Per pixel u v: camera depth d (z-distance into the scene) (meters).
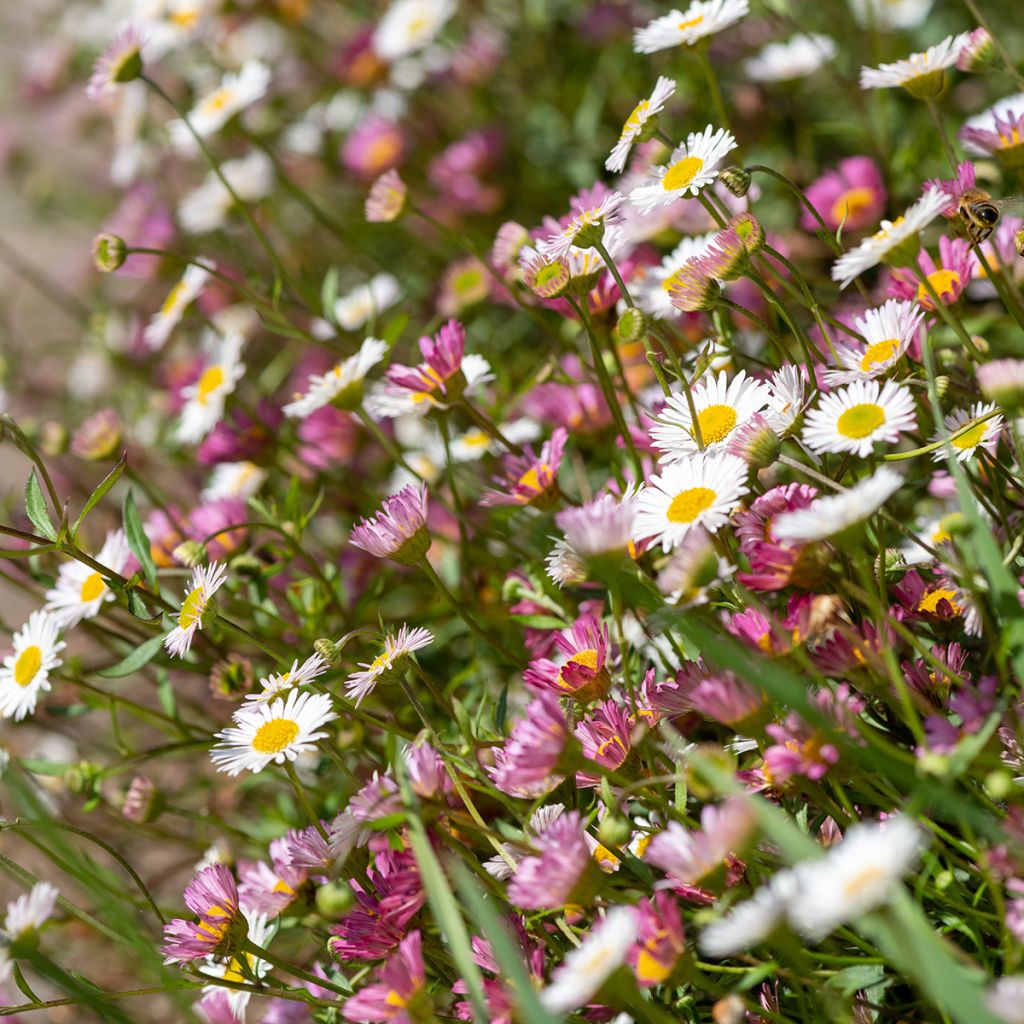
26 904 0.56
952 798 0.51
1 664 0.71
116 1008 0.57
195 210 0.84
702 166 0.59
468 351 0.73
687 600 0.54
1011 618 0.53
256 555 0.68
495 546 0.71
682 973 0.53
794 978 0.54
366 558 0.71
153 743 0.74
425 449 0.72
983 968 0.54
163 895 0.71
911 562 0.59
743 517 0.56
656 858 0.53
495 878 0.57
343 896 0.55
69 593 0.65
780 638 0.54
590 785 0.57
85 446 0.72
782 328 0.68
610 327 0.63
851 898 0.49
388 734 0.58
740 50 0.83
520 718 0.60
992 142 0.59
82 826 0.72
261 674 0.67
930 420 0.60
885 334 0.57
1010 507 0.60
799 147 0.78
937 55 0.59
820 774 0.54
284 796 0.68
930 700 0.56
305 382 0.79
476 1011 0.53
